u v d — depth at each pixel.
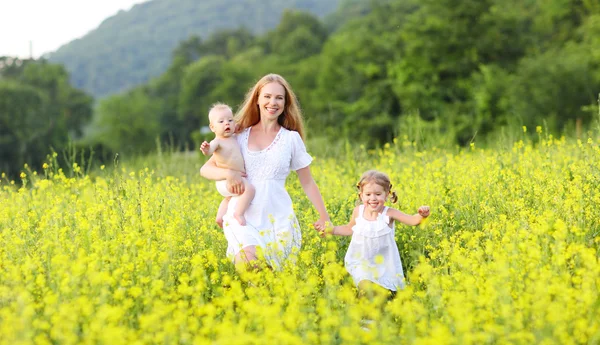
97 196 7.37
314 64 65.94
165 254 5.16
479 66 36.91
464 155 9.75
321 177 9.23
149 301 4.51
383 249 5.73
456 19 38.16
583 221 5.61
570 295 4.26
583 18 37.59
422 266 4.72
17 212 7.09
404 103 36.84
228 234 5.83
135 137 77.06
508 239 5.11
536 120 29.73
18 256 5.63
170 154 12.12
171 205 7.35
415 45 38.28
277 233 5.68
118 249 5.42
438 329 3.84
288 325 4.08
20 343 3.66
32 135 60.78
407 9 61.47
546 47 38.12
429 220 6.20
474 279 4.84
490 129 32.22
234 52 114.12
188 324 4.54
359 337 4.05
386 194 5.80
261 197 5.83
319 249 6.11
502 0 42.12
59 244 5.43
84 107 76.56
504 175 7.17
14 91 61.84
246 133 6.02
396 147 10.77
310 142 12.46
